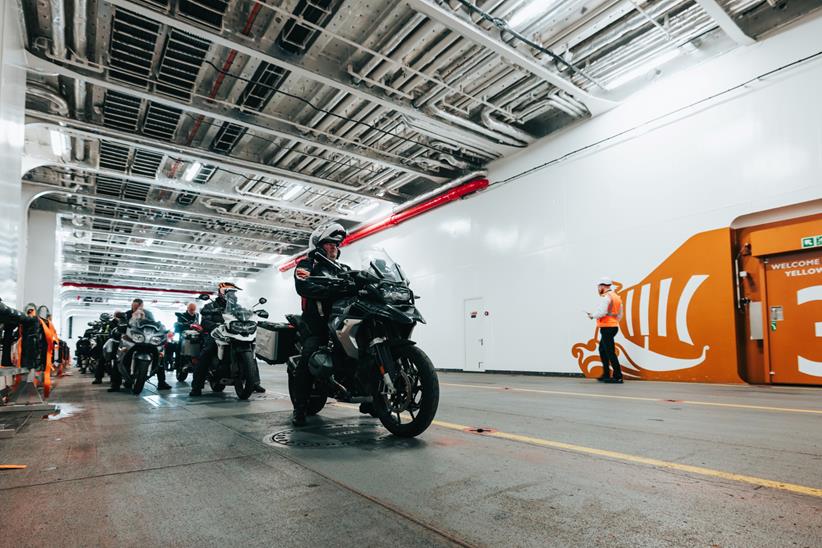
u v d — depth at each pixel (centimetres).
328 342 360
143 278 2905
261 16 724
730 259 767
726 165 784
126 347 675
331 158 1247
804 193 692
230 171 1221
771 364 727
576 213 1022
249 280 2867
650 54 847
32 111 922
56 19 675
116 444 301
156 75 830
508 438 311
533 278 1105
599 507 178
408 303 322
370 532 157
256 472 231
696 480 212
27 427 374
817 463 240
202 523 167
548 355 1054
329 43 805
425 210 1438
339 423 381
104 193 1451
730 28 732
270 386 789
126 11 694
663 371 842
